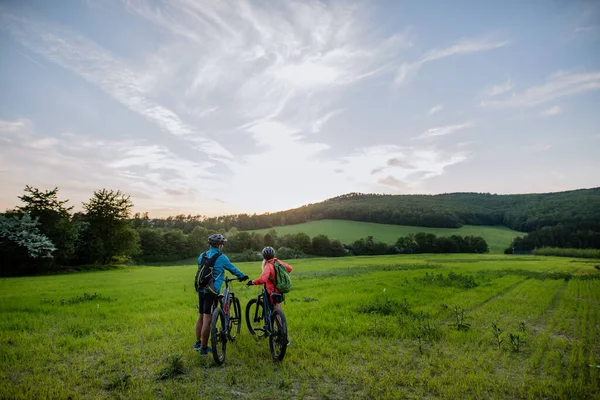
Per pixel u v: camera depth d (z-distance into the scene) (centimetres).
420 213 14850
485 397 507
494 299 1447
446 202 18462
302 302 1334
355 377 572
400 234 13200
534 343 780
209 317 646
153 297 1541
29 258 4516
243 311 1110
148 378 568
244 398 498
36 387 519
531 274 2925
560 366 626
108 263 6353
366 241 11331
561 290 1823
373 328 884
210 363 634
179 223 16725
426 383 554
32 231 4725
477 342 772
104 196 6131
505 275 2788
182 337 813
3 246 4356
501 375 589
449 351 720
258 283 683
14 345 756
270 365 627
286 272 704
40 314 1125
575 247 10194
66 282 2681
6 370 605
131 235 6419
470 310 1198
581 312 1151
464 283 1973
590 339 815
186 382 553
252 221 16050
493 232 13712
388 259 7281
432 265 4538
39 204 5288
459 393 515
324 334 844
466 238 11219
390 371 600
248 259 9106
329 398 501
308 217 17025
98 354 700
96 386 538
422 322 956
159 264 8912
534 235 10931
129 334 839
